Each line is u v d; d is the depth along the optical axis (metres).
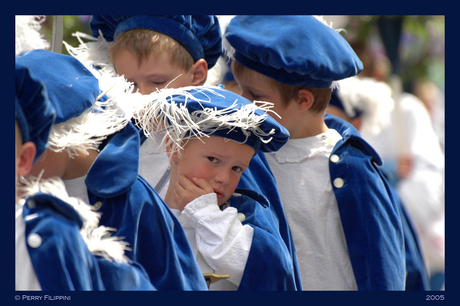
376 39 12.84
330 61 7.20
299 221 7.17
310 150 7.44
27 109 4.03
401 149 12.21
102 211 5.01
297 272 6.60
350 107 9.98
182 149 5.83
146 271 4.89
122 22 7.14
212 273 5.59
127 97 5.59
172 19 7.07
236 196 6.32
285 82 7.25
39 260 3.88
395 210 7.43
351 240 6.96
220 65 9.29
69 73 5.11
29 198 4.10
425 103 13.88
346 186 7.17
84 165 5.30
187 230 5.84
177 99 5.67
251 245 5.73
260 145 6.11
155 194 5.25
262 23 7.37
